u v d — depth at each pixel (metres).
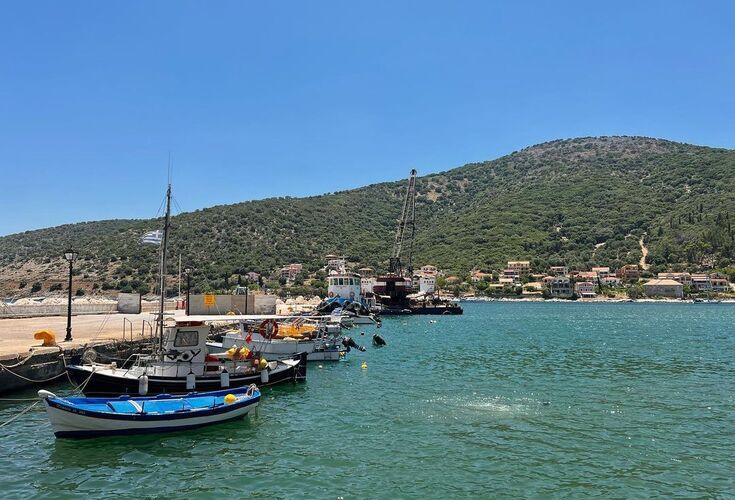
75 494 16.06
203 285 164.88
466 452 20.17
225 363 30.75
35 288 152.88
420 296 142.62
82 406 21.73
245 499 15.81
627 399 29.17
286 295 162.75
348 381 34.84
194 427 22.67
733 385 33.25
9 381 27.50
